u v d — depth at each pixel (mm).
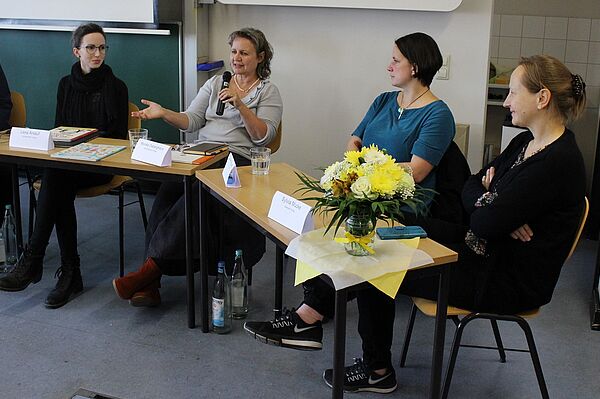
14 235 3695
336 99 4387
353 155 2004
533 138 2441
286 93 4469
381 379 2623
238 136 3578
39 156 3143
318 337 2590
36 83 4918
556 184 2246
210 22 4555
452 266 2389
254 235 3338
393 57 3141
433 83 4160
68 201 3391
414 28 4133
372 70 4273
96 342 2980
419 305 2402
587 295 3580
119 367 2793
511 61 5258
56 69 4855
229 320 3102
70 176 3396
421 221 2705
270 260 3924
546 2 5109
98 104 3748
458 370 2830
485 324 3227
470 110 4145
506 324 3234
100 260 3848
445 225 2682
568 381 2773
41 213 3352
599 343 3090
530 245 2322
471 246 2445
